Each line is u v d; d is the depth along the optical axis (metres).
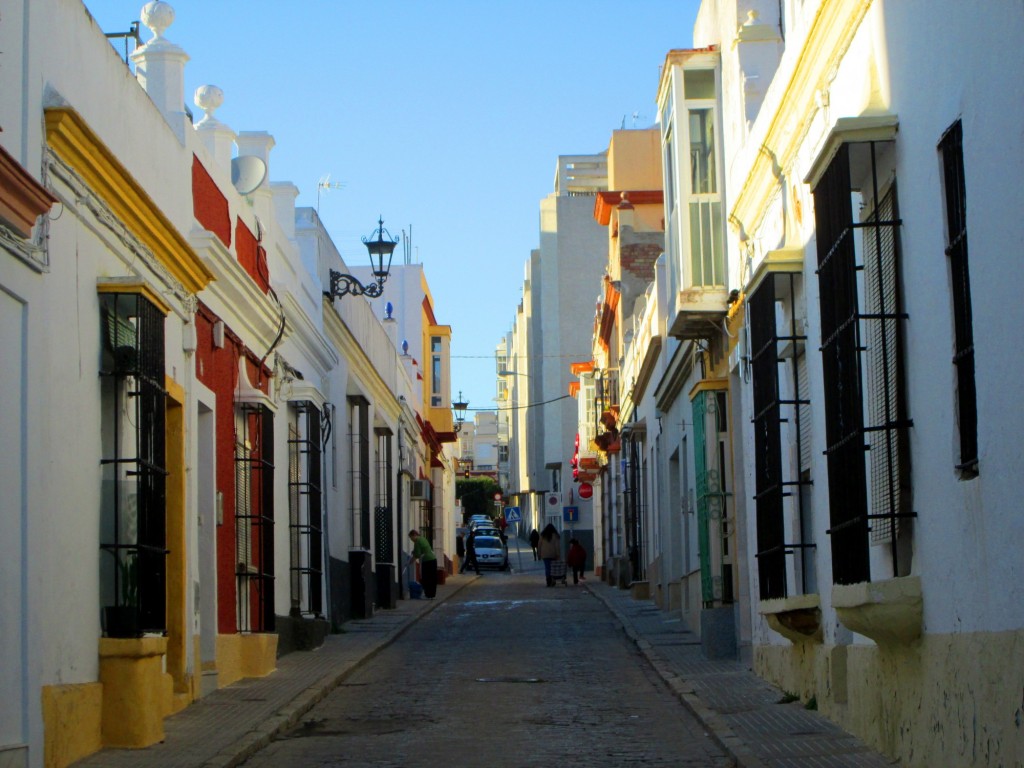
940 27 8.38
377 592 29.14
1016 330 7.23
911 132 9.05
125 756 10.15
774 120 13.00
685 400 22.23
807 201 12.27
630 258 34.97
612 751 10.69
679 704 13.42
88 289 10.52
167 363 12.63
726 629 16.97
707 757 10.39
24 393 9.03
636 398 31.86
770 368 12.88
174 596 12.90
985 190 7.63
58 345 9.82
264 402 16.19
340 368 24.83
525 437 80.50
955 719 8.31
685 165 16.94
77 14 10.62
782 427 13.65
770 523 13.20
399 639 21.98
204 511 14.38
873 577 10.34
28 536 8.97
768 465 13.12
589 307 58.22
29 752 8.83
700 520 17.56
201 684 13.77
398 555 33.94
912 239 9.13
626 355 34.88
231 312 15.75
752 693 13.61
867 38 10.12
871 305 10.24
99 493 10.70
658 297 25.11
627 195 35.06
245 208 16.83
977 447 7.95
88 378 10.49
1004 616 7.53
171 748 10.52
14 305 8.98
